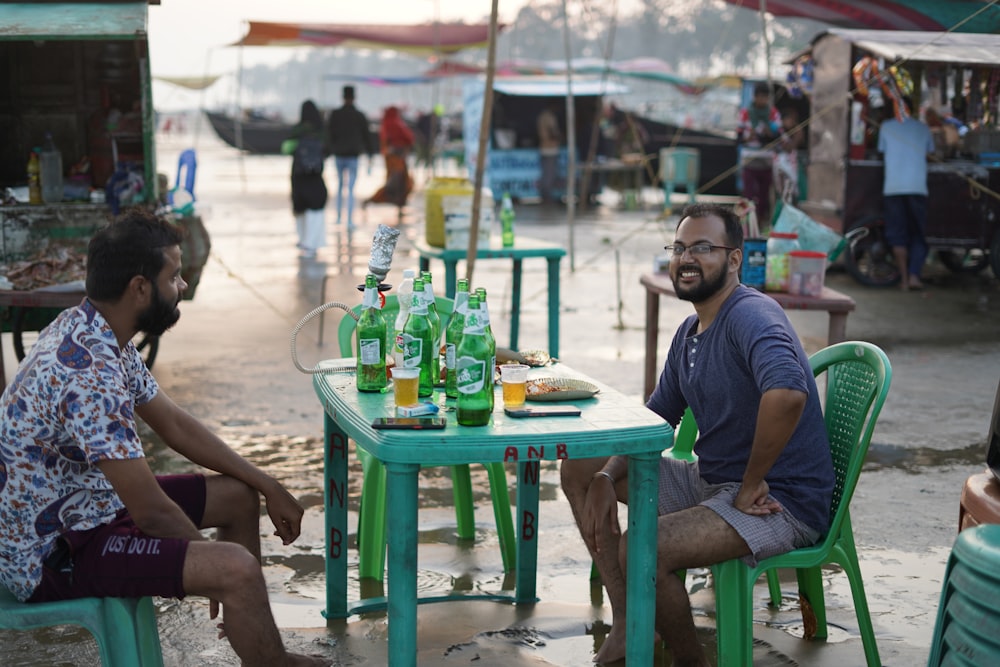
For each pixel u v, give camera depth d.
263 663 2.81
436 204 7.23
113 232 2.78
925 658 3.40
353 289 10.76
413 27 16.77
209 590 2.76
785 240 5.73
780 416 2.96
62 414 2.68
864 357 3.31
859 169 10.66
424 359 3.13
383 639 3.55
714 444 3.29
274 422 6.14
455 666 3.34
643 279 6.28
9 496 2.73
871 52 9.89
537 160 21.70
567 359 7.76
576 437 2.72
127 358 3.04
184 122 68.75
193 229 6.99
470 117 20.88
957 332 8.67
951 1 8.44
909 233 10.64
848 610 3.76
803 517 3.12
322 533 4.54
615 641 3.35
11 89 7.42
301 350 7.98
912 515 4.68
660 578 3.01
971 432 5.91
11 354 7.71
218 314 9.39
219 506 3.21
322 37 16.69
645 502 2.84
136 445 2.73
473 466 5.48
